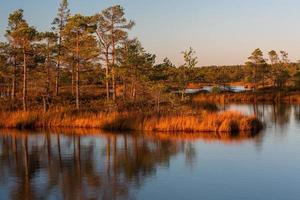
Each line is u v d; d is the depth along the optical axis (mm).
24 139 28328
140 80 40594
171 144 25594
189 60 41125
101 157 21828
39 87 45000
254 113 46656
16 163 20672
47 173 18406
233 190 15508
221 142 26156
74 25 41906
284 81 92625
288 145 24891
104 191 15469
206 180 16906
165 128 31734
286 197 14648
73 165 20000
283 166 19281
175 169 18844
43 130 32969
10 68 47562
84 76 55250
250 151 23062
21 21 47375
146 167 19328
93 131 32125
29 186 16281
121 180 17000
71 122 35094
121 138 28328
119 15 43469
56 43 48969
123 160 20953
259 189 15617
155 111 35688
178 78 41000
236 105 58906
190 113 34375
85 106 41875
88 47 42656
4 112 37375
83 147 24984
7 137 29281
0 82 56094
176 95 38250
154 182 16656
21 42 41438
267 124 36312
